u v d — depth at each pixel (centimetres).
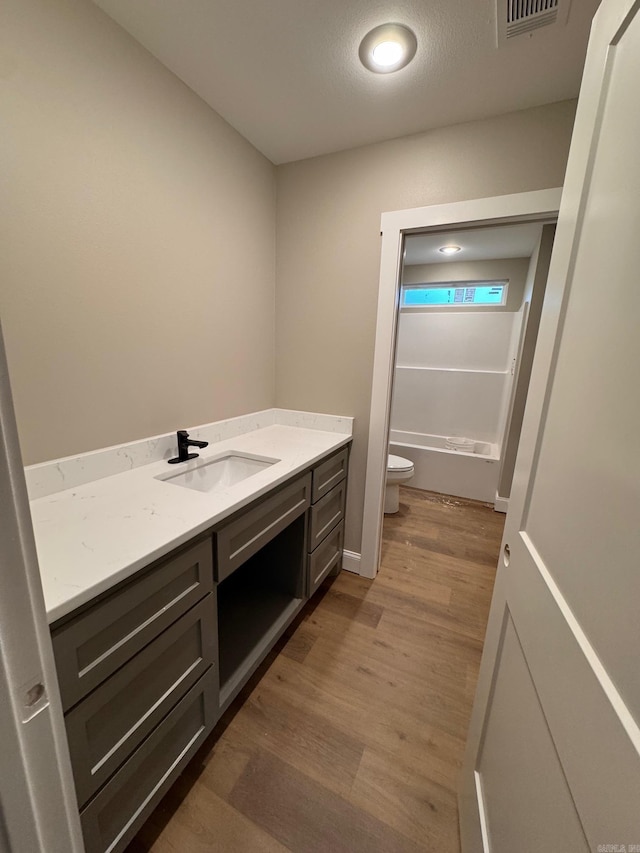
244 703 132
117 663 75
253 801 102
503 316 357
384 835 96
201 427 160
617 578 43
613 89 55
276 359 213
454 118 149
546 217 150
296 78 129
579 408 58
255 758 113
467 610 184
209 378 164
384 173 168
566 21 104
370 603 188
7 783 35
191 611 96
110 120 110
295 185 188
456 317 376
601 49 60
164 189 130
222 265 162
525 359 271
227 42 115
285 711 129
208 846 93
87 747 71
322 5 102
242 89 136
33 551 35
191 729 102
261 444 173
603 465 48
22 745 36
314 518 166
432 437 392
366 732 122
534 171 144
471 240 285
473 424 378
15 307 93
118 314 119
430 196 161
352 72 126
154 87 122
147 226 126
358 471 204
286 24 108
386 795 105
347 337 191
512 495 90
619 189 51
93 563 73
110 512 97
